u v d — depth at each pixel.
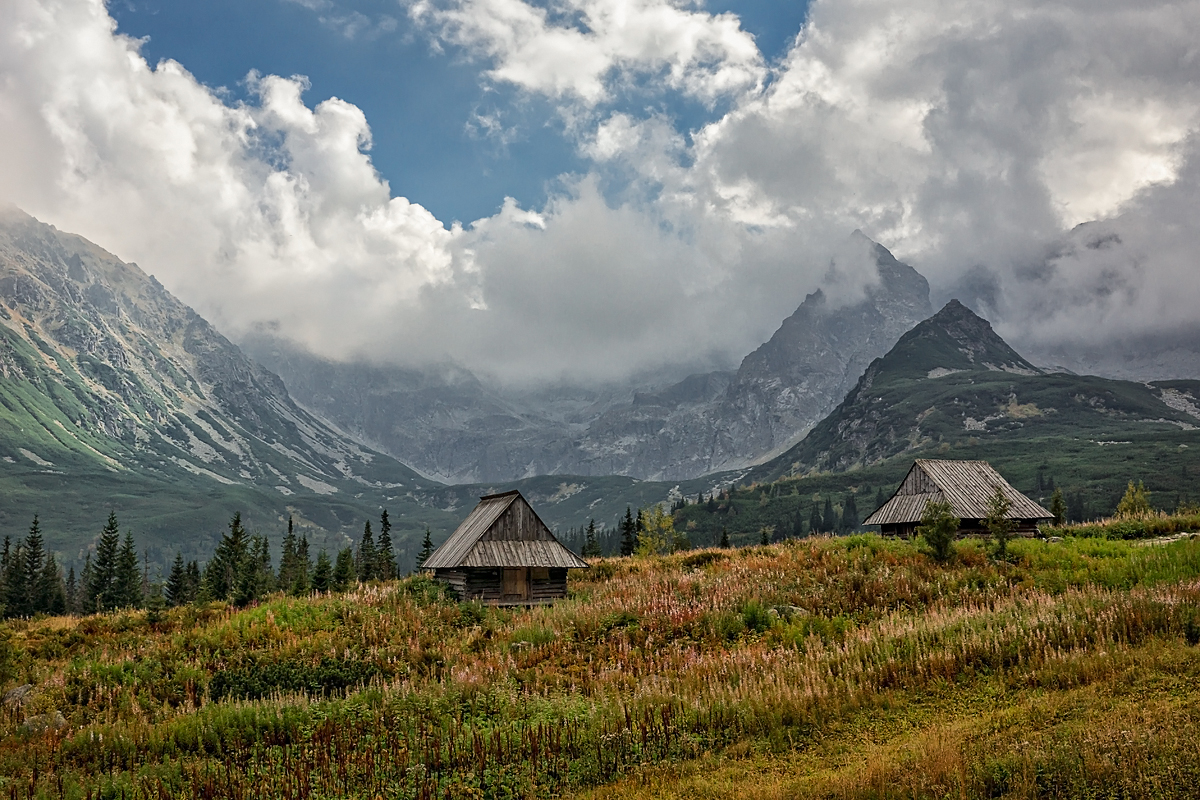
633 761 18.14
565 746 19.14
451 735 19.81
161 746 20.94
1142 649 19.80
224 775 18.84
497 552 46.91
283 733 21.50
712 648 28.30
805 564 40.12
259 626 35.22
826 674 22.02
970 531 52.66
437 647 31.97
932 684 20.14
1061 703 16.94
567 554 48.47
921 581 34.19
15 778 19.34
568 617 34.25
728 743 18.61
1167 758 13.13
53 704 26.14
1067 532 51.25
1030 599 28.06
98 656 32.91
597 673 26.53
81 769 19.89
